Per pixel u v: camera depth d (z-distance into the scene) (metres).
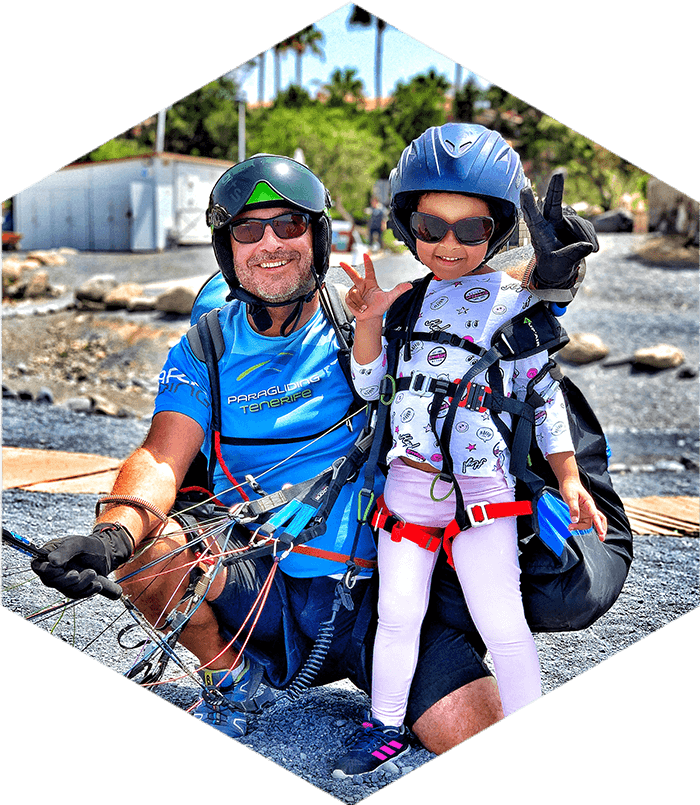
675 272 10.87
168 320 9.52
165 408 2.22
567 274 2.07
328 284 2.38
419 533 2.11
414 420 2.15
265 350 2.24
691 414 6.84
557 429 2.15
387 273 8.17
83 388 7.61
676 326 8.95
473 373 2.11
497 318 2.17
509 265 2.49
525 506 2.12
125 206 15.17
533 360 2.15
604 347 8.25
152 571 2.04
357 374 2.19
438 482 2.13
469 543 2.10
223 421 2.26
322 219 2.24
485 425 2.13
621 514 2.42
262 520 2.26
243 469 2.30
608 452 2.45
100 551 1.85
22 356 8.37
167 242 15.46
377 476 2.29
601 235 12.68
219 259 2.25
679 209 12.09
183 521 2.14
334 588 2.24
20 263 12.33
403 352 2.21
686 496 4.68
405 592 2.09
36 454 5.16
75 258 13.68
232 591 2.16
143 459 2.13
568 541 2.19
